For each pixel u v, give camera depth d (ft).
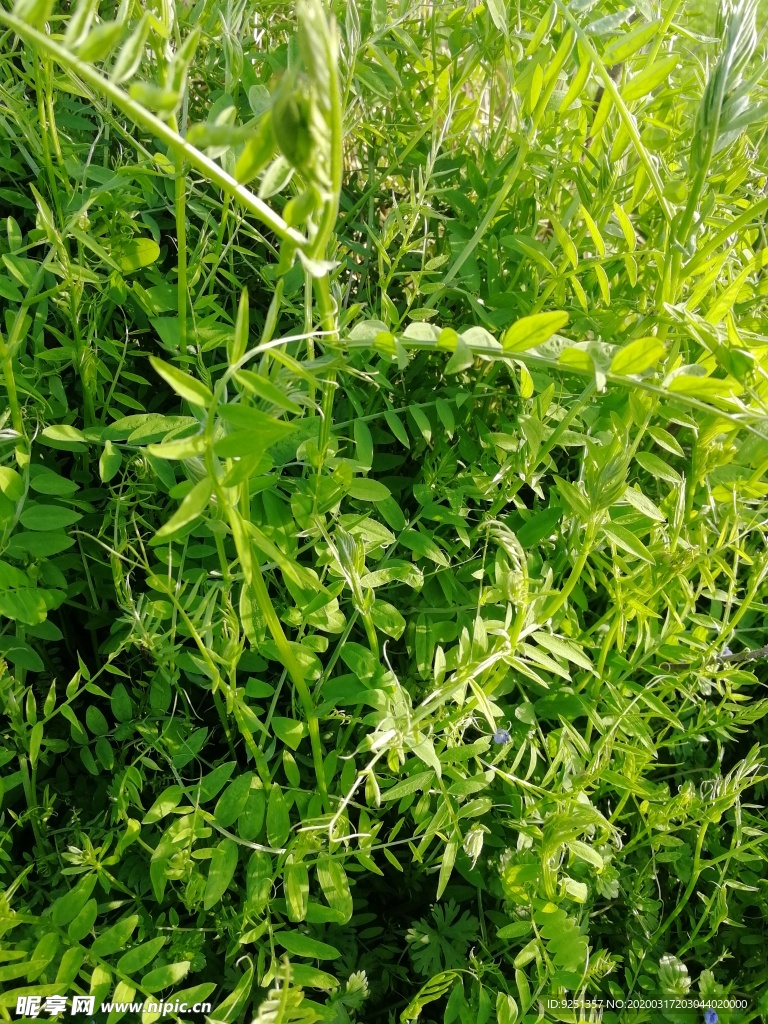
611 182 5.09
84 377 5.03
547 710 5.41
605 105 4.67
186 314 4.94
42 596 4.43
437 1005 5.30
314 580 3.47
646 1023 5.39
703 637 5.63
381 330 3.43
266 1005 3.36
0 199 5.94
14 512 4.52
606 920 5.69
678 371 3.26
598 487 4.34
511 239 5.50
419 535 5.11
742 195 6.01
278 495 4.84
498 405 6.27
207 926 4.86
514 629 4.12
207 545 4.81
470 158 6.26
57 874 4.56
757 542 6.49
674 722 5.32
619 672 5.50
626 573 5.35
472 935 5.19
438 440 5.71
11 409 4.35
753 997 5.75
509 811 5.34
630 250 4.81
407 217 5.67
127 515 5.06
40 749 5.06
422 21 6.63
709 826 5.99
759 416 3.28
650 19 4.75
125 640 4.53
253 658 4.80
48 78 4.50
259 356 5.51
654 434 4.76
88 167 5.32
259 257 5.75
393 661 5.66
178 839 4.20
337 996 4.73
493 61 5.72
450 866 4.42
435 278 6.35
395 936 5.49
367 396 5.64
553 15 4.66
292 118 2.24
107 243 4.99
